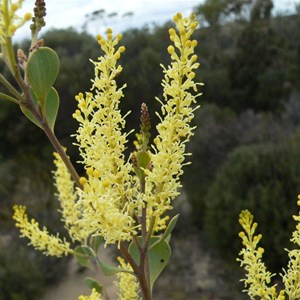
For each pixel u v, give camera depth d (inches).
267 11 901.2
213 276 406.9
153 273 59.5
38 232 82.1
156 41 784.9
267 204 363.6
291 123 564.7
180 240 467.8
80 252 87.0
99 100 53.0
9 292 414.9
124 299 84.4
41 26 51.6
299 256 57.5
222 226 400.8
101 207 47.8
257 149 417.7
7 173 498.9
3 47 48.1
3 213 469.1
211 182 498.6
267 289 58.4
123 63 736.3
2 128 711.7
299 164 374.0
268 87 792.3
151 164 53.6
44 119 51.7
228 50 873.5
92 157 53.1
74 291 430.0
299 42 824.9
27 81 50.6
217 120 602.2
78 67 711.7
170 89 49.6
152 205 51.3
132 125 704.4
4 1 43.2
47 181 483.5
